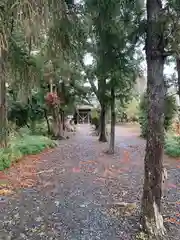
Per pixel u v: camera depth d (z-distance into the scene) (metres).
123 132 13.77
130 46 2.90
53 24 1.88
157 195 2.44
